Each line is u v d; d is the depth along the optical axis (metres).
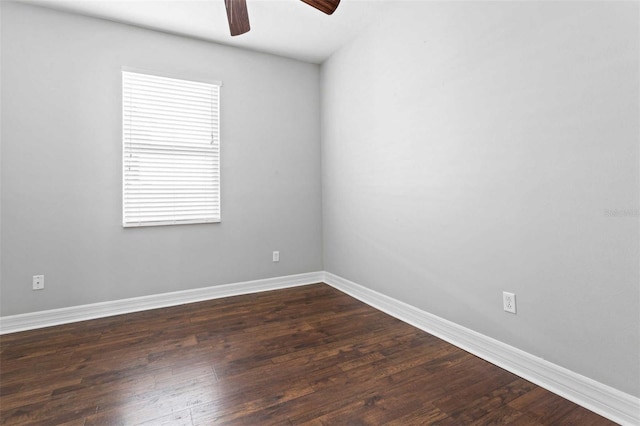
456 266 2.03
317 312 2.69
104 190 2.68
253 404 1.45
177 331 2.31
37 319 2.44
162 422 1.34
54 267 2.52
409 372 1.71
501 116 1.73
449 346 2.02
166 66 2.91
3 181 2.37
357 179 3.05
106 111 2.69
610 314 1.32
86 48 2.62
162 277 2.91
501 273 1.75
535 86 1.56
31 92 2.45
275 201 3.44
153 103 2.87
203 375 1.70
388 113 2.61
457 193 2.01
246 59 3.28
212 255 3.12
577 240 1.42
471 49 1.88
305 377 1.67
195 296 3.04
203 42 3.07
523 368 1.65
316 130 3.67
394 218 2.58
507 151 1.70
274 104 3.43
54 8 2.51
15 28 2.41
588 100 1.36
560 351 1.49
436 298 2.20
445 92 2.08
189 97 3.02
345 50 3.18
